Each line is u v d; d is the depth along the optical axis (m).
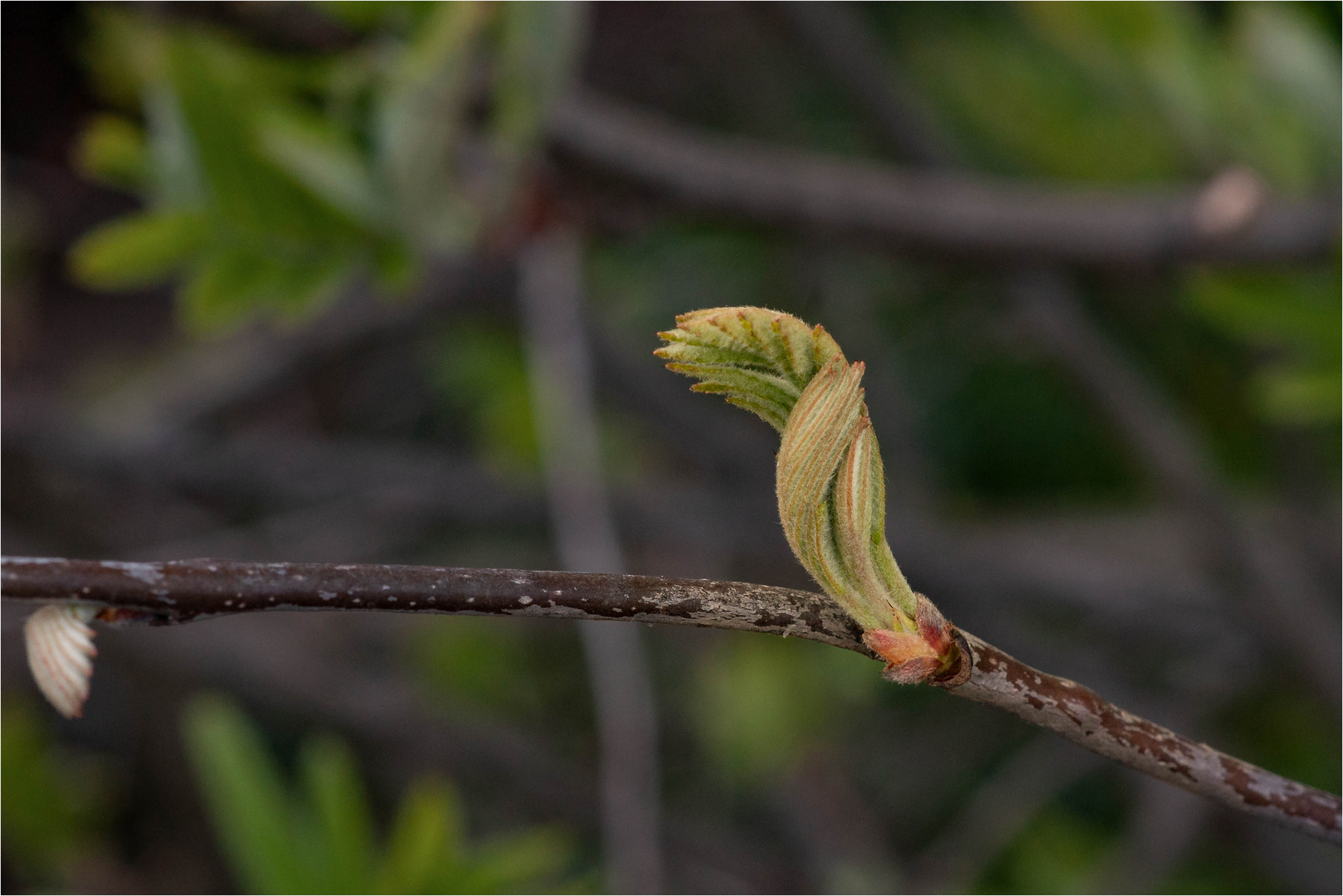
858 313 1.98
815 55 1.58
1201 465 1.46
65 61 2.11
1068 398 2.14
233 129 0.82
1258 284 1.01
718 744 1.93
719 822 2.12
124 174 0.89
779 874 1.92
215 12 0.89
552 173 1.08
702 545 1.85
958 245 1.12
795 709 1.87
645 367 2.02
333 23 0.92
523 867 0.97
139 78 1.20
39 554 1.75
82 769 1.83
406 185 0.85
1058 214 1.10
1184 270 1.05
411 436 2.56
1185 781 0.59
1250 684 1.65
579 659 2.27
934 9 1.74
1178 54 1.03
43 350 2.55
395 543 2.21
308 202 0.84
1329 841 0.59
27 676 1.83
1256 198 1.00
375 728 1.85
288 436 2.55
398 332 1.91
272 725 1.89
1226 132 1.06
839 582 0.58
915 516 1.81
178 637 1.75
